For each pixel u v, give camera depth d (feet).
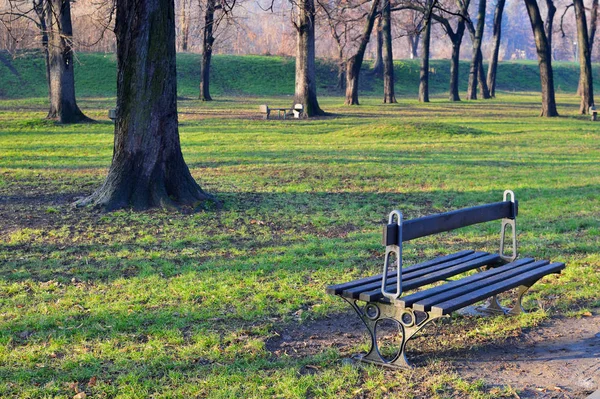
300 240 31.40
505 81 255.50
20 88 169.99
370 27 141.59
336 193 44.78
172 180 38.68
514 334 18.93
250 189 45.83
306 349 17.84
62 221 34.99
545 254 28.48
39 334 18.66
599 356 17.08
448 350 17.74
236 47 231.71
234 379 15.47
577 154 66.80
